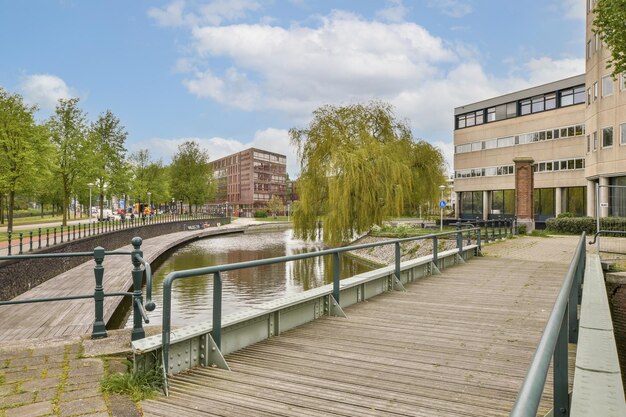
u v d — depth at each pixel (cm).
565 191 5069
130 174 4912
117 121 4681
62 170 3703
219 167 15238
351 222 3102
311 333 642
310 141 3344
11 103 2872
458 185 6347
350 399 406
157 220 5859
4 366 473
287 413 374
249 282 2339
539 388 142
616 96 3203
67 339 568
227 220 8444
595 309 403
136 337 556
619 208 1709
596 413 171
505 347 577
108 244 2914
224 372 476
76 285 1772
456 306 837
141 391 412
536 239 2500
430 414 375
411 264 1104
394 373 478
